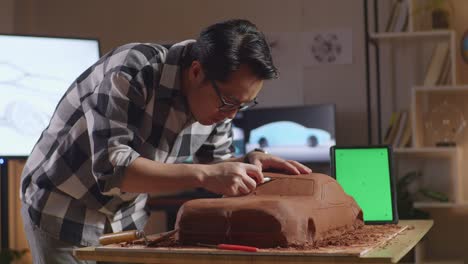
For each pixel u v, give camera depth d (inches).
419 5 162.7
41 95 139.9
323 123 169.0
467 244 163.8
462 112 165.6
